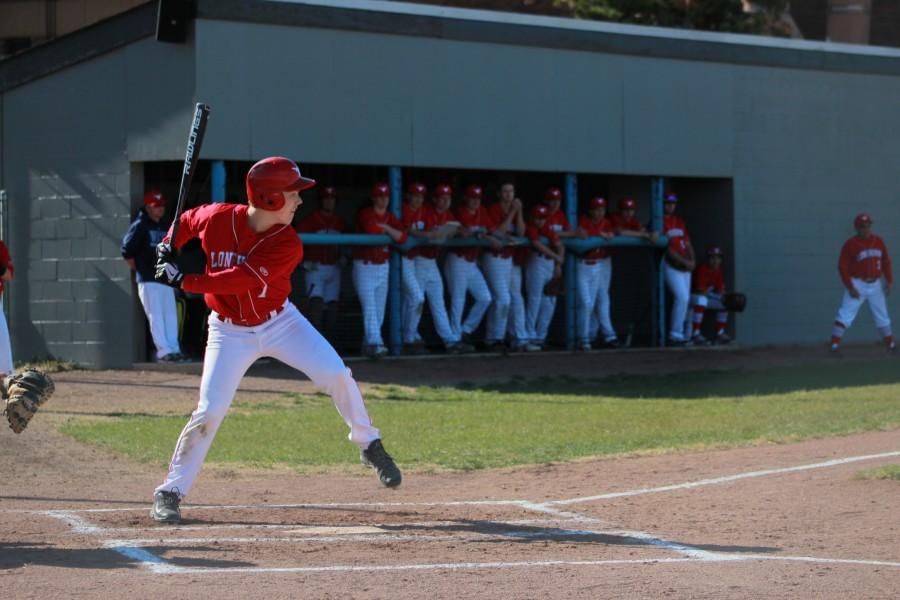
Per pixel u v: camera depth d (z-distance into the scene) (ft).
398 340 205.16
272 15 189.57
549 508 91.56
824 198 254.88
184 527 81.82
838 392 176.86
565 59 220.23
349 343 208.74
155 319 185.78
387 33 201.16
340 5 196.13
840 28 321.73
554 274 217.56
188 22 183.73
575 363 207.92
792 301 250.78
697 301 236.02
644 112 229.86
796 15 379.96
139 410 149.48
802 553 74.33
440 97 207.41
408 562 70.54
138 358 192.03
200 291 78.38
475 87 210.79
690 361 217.56
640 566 69.92
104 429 133.59
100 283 193.88
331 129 196.75
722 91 240.12
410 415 150.82
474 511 90.17
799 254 251.80
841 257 232.73
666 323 239.30
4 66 201.87
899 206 265.95
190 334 195.42
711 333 245.45
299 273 202.39
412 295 203.72
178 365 186.60
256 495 98.73
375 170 238.48
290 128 192.85
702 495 96.27
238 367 82.94
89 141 194.29
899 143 265.54
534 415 151.94
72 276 196.65
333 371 84.12
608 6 293.23
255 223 79.87
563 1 287.69
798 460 113.19
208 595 60.70
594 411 156.15
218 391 82.53
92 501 95.30
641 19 301.02
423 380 182.91
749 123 244.22
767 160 247.09
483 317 225.35
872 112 261.24
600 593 62.44
